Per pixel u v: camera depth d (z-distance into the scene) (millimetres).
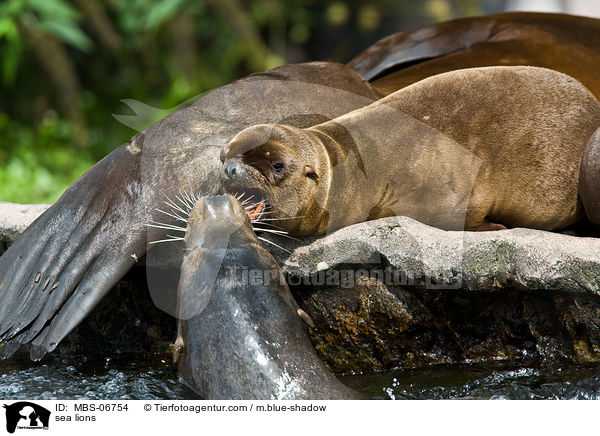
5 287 17516
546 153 18391
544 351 16938
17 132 42812
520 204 18594
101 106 47000
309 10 59281
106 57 49719
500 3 64562
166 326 18984
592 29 26125
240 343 13766
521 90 18562
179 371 15023
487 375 16406
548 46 24922
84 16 45250
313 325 15070
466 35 26531
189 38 50781
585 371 16172
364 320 17516
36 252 17750
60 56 43844
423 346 17516
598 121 18891
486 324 17344
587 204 18578
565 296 16234
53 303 17172
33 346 16875
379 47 27625
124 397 15641
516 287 16594
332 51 60406
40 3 40312
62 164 39094
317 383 13742
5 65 41438
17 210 19969
